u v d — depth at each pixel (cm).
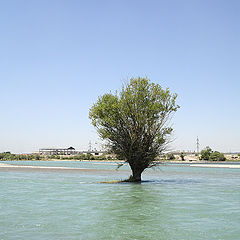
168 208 2355
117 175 6775
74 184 4325
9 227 1716
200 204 2544
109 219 1939
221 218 1975
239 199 2852
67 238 1498
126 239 1488
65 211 2208
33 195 3100
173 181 5084
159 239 1494
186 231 1641
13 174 6844
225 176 6725
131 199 2830
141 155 4584
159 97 4597
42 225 1764
